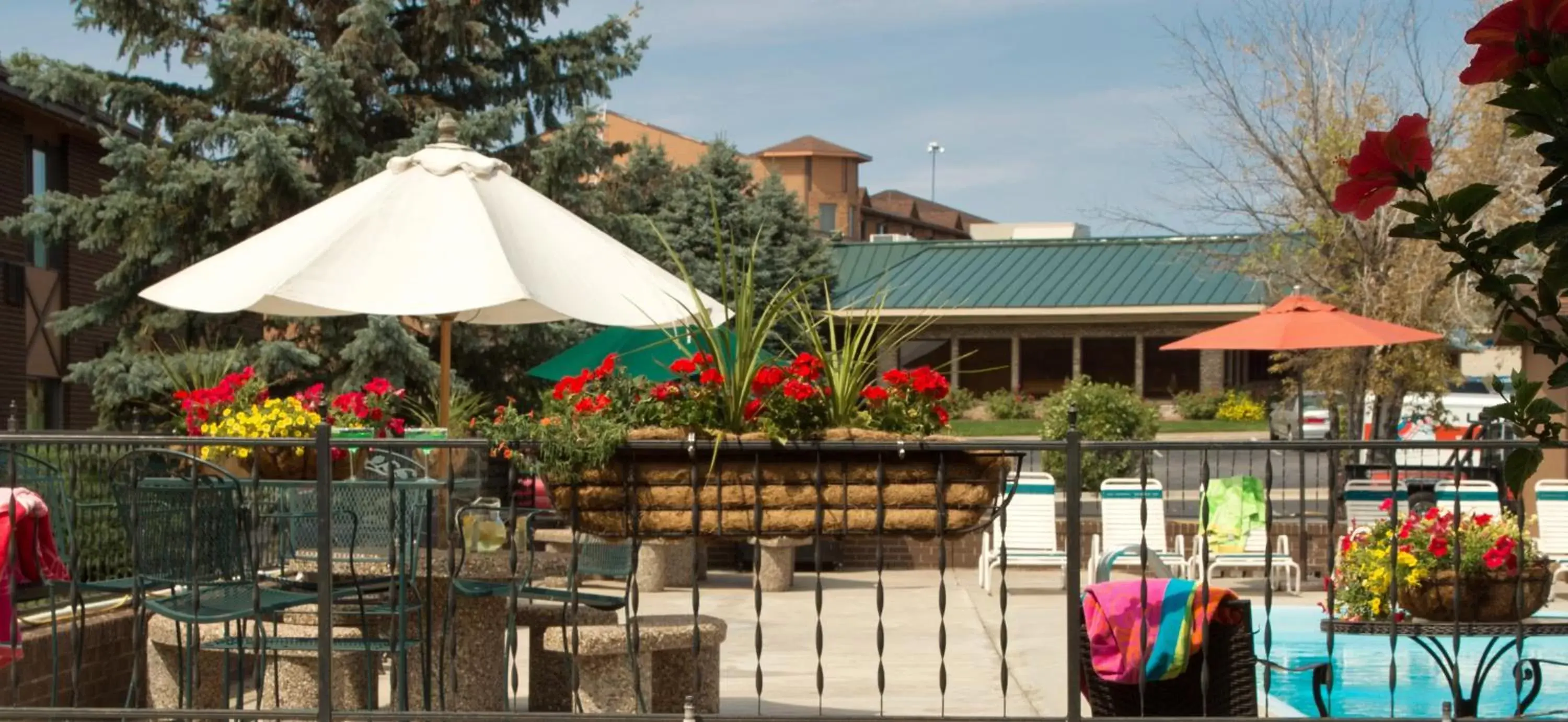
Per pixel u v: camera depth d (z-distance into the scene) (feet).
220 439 17.78
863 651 32.96
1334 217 68.69
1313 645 29.37
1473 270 8.09
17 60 63.98
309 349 66.49
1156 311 119.65
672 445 17.61
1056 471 57.06
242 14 68.33
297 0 68.18
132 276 66.49
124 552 26.35
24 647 21.85
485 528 23.54
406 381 63.57
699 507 17.87
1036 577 47.93
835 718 17.69
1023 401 122.83
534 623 23.99
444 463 26.78
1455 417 70.90
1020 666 30.68
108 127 75.92
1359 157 8.16
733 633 35.76
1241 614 20.01
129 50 66.33
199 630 21.15
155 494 18.94
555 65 71.41
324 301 24.32
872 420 18.16
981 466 18.08
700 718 17.44
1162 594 19.79
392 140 66.80
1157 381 130.82
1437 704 25.16
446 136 28.58
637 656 19.20
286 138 61.93
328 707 17.48
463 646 23.29
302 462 23.47
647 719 17.47
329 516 17.58
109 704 24.06
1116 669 19.81
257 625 18.49
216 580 19.44
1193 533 47.24
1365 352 65.98
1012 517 44.42
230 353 57.21
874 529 17.95
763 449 17.79
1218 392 124.26
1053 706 26.22
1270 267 72.23
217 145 65.10
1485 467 47.52
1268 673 19.43
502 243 25.77
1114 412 57.26
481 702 23.35
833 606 40.83
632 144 76.84
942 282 128.16
